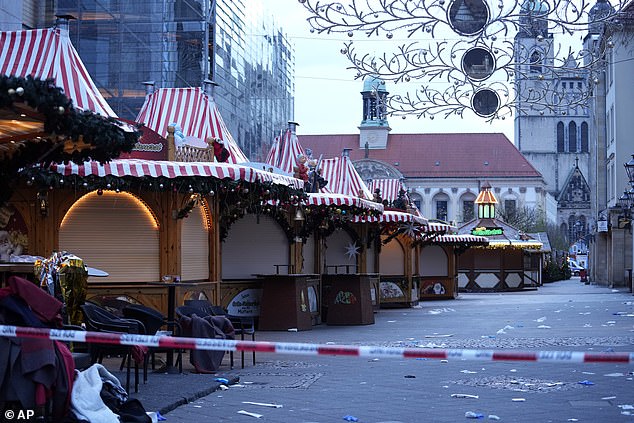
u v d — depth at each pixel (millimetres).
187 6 48844
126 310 13016
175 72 48688
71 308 11492
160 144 18266
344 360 16109
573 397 11359
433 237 39250
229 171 17719
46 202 17547
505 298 46406
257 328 23422
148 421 9094
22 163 10555
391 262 37062
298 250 25062
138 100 48500
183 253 19000
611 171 61656
